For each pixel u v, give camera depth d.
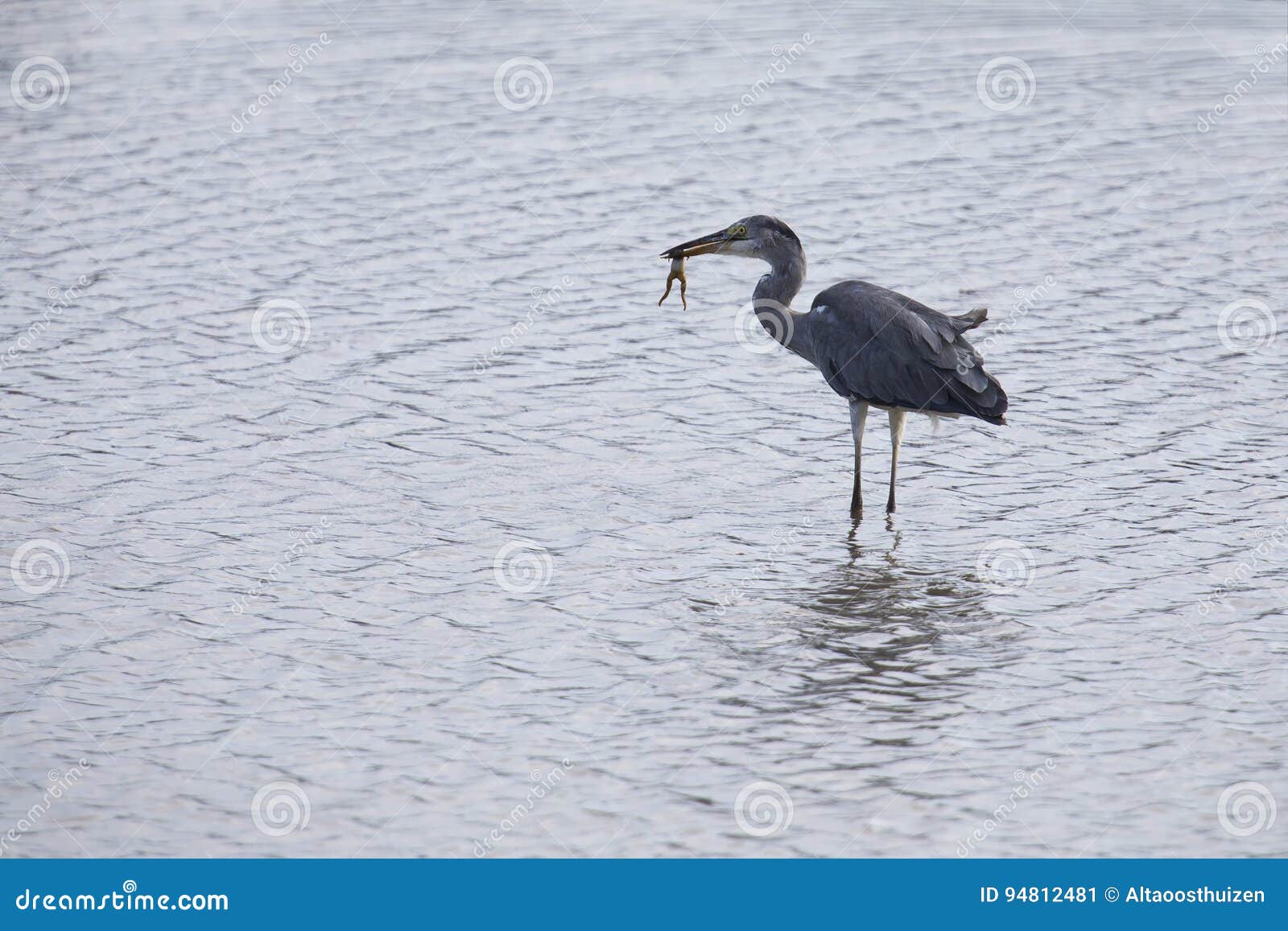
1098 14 39.75
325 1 42.84
